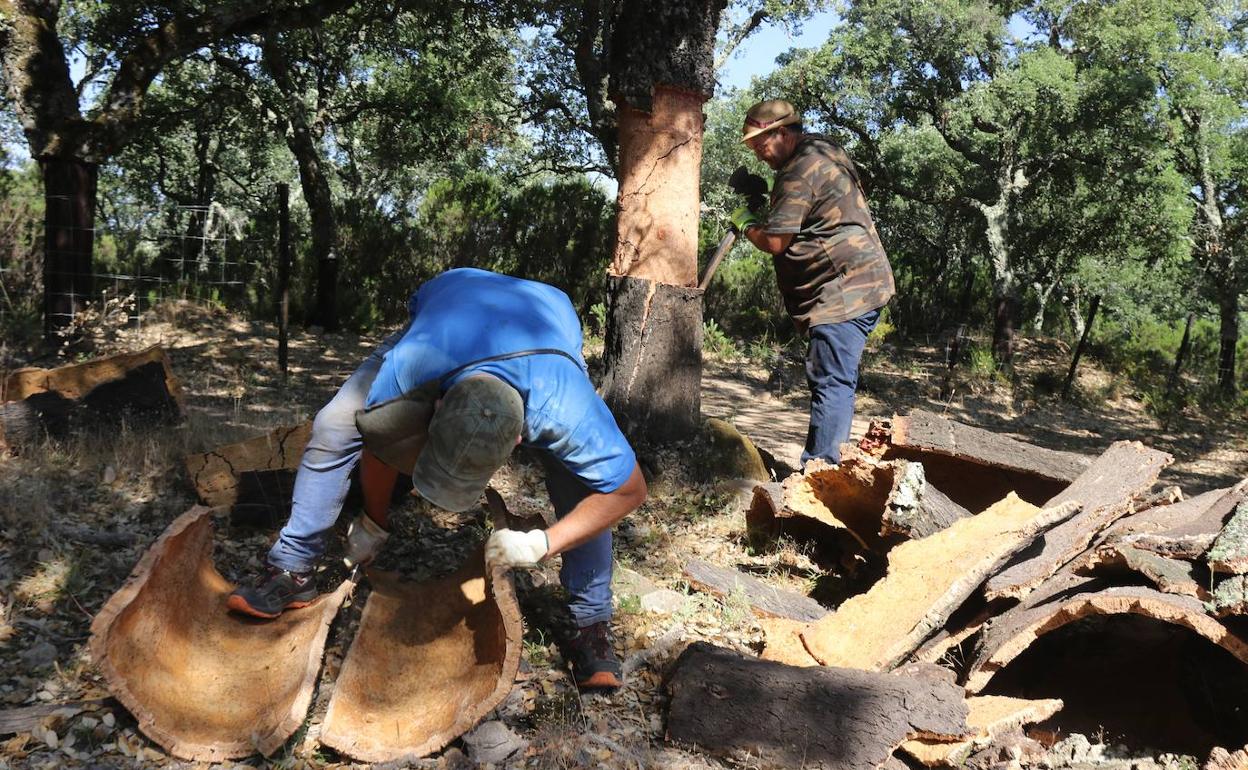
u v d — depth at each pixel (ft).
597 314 51.47
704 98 21.25
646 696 11.34
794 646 11.69
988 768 9.77
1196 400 54.03
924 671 11.14
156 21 47.11
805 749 9.86
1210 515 12.08
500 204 60.54
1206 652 11.22
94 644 8.87
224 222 68.95
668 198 20.90
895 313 69.15
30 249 40.60
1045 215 79.87
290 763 9.29
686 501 18.58
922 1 70.23
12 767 8.89
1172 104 75.20
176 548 10.63
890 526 13.17
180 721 9.36
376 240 56.90
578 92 75.25
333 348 41.86
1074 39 71.51
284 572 10.85
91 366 17.92
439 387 9.17
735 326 62.39
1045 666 12.09
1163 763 10.13
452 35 59.00
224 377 30.50
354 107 65.87
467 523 15.60
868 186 79.56
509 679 9.16
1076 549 11.98
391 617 11.12
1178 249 76.38
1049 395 52.37
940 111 74.79
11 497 14.26
